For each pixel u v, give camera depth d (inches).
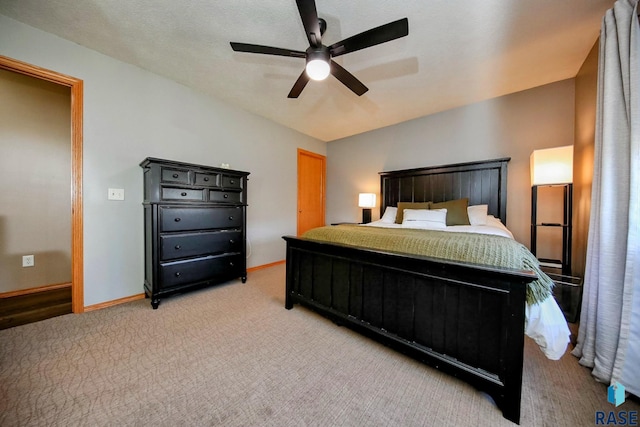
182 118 108.3
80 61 81.7
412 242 61.7
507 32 74.2
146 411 43.2
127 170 92.7
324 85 107.6
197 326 74.3
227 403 45.3
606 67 53.7
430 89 111.0
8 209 98.3
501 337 44.8
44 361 56.5
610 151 52.4
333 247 71.4
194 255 95.7
